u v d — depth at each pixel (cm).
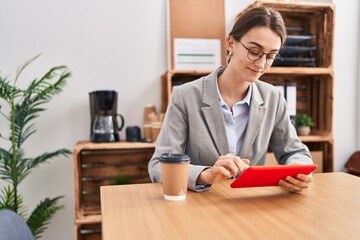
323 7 227
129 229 66
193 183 94
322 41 238
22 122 206
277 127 136
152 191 95
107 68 231
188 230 66
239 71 113
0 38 217
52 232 229
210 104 123
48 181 227
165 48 238
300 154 128
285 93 232
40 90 207
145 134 223
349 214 76
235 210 78
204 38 239
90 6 227
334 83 242
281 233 64
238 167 92
